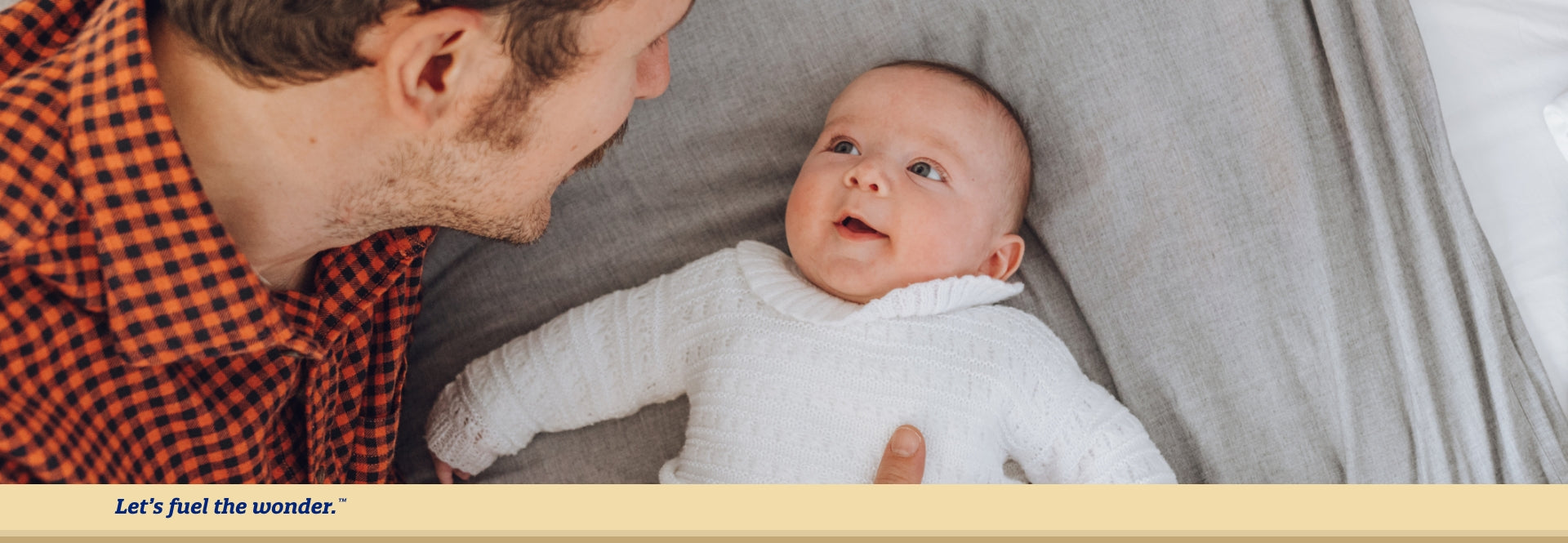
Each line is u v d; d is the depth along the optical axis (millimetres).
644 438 1169
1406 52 1066
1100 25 1103
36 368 612
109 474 663
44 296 628
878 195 1007
